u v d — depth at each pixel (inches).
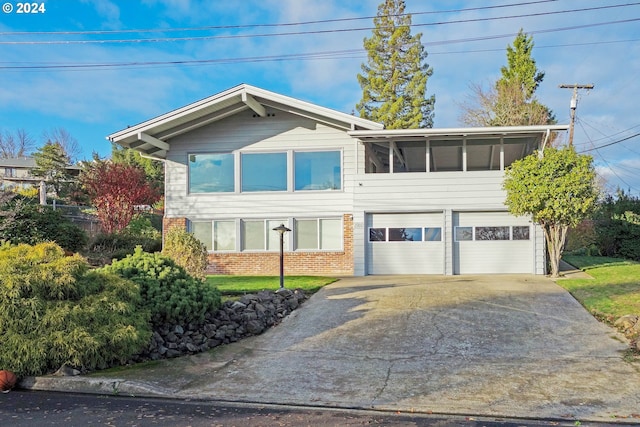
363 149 736.3
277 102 718.5
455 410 230.2
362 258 709.3
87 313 297.1
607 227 1061.1
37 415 220.5
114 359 307.3
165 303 346.3
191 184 779.4
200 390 262.2
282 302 461.7
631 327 363.3
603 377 273.4
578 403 236.2
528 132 676.1
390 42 1565.0
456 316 414.3
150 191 1095.6
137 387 259.9
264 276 708.0
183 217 774.5
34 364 272.1
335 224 743.1
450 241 691.4
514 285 554.6
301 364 310.2
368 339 361.7
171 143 780.6
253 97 720.3
